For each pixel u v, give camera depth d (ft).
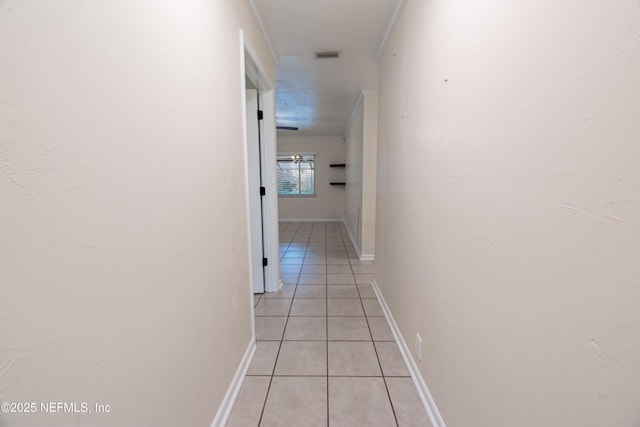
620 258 1.60
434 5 4.27
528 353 2.35
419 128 5.01
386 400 4.96
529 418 2.35
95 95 1.96
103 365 2.07
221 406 4.42
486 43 2.90
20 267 1.51
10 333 1.48
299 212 24.86
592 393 1.79
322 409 4.78
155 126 2.67
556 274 2.05
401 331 6.37
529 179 2.30
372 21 6.66
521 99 2.38
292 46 7.89
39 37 1.57
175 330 3.06
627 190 1.55
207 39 3.87
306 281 10.84
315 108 14.79
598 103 1.70
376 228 9.50
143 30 2.48
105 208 2.06
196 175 3.55
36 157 1.57
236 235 5.15
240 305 5.42
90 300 1.95
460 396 3.57
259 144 9.06
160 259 2.77
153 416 2.68
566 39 1.92
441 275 4.11
